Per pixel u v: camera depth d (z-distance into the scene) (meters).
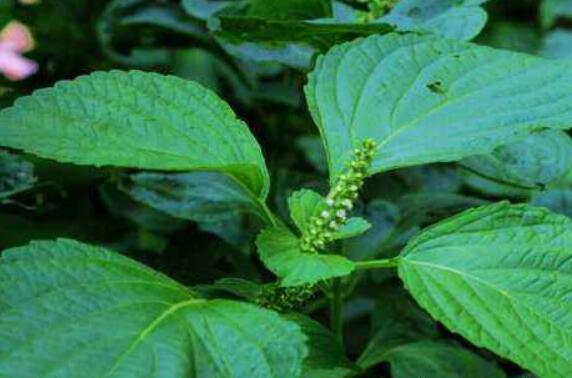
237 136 0.73
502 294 0.70
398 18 0.85
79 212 0.97
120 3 1.04
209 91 0.73
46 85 1.08
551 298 0.69
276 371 0.65
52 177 0.90
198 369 0.65
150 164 0.70
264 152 1.06
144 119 0.72
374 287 0.88
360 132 0.75
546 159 0.83
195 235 0.89
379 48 0.78
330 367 0.73
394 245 0.88
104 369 0.63
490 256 0.71
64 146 0.70
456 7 0.86
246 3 0.91
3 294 0.65
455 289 0.70
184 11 1.02
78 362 0.63
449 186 1.01
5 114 0.71
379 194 0.96
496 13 1.41
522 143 0.84
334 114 0.76
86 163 0.69
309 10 0.88
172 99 0.73
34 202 0.93
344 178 0.71
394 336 0.85
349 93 0.76
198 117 0.73
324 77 0.77
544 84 0.75
